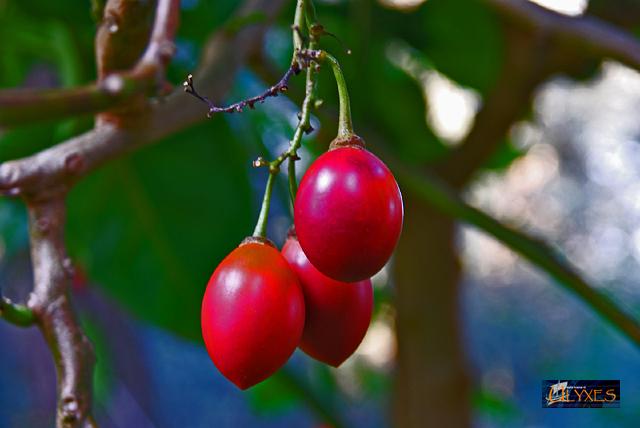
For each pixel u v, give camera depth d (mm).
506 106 1232
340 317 741
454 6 1303
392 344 1400
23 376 2531
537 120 1669
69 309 759
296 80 1245
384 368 2221
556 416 2740
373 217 688
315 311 741
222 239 1096
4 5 1214
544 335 3955
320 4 1351
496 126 1254
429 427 1281
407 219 1302
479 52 1381
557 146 4062
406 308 1304
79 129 1090
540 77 1240
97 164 790
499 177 1878
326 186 692
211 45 875
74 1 1159
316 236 694
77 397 746
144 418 2094
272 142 1462
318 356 754
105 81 754
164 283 1080
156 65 787
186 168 1105
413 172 1019
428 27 1344
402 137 1416
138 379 2098
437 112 1642
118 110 787
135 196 1093
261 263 718
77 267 1175
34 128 1118
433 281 1299
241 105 699
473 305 4270
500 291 4348
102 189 1076
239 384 717
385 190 694
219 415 3260
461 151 1291
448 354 1293
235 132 1209
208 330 716
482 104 1326
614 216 4254
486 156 1284
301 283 741
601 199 4273
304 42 712
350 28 1347
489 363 3809
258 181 1236
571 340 3865
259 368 711
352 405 2338
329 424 1185
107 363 1708
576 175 4227
